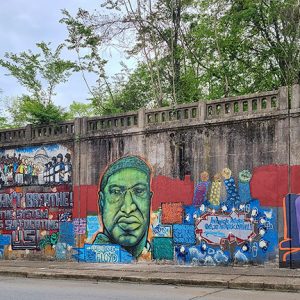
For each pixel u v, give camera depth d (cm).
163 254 1448
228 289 1062
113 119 1584
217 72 2184
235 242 1322
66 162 1667
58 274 1325
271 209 1266
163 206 1459
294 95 1246
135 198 1515
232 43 2147
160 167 1472
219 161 1363
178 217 1427
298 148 1228
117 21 2073
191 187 1409
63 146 1680
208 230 1372
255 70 2214
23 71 2803
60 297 967
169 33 2162
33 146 1752
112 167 1566
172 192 1445
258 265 1279
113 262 1541
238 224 1320
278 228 1252
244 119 1321
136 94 2731
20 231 1753
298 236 1222
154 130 1487
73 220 1636
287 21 1953
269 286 1035
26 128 1770
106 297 956
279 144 1260
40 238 1706
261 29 2148
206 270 1278
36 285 1181
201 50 2222
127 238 1521
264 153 1285
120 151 1555
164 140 1470
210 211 1371
